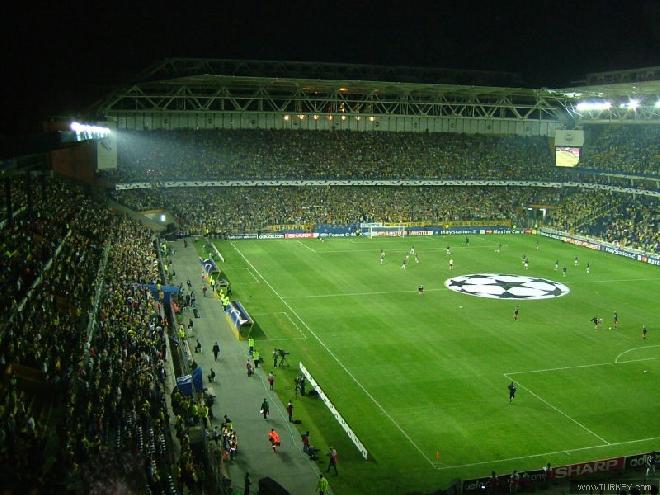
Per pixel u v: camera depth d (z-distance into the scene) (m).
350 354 56.34
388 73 133.88
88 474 9.98
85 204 76.88
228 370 51.88
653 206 112.38
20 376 30.03
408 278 85.62
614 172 122.88
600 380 50.72
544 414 44.53
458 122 142.75
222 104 123.88
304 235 117.81
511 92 123.06
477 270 91.25
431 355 56.16
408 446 40.06
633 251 100.56
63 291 42.62
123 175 116.00
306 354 56.25
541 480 35.06
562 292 78.88
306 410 44.88
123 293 52.88
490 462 38.16
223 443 37.97
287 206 122.88
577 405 46.03
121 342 41.75
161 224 111.31
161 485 26.69
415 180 131.50
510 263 96.50
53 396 30.64
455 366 53.53
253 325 63.75
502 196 133.50
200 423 37.91
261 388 48.38
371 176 129.88
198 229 113.69
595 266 94.69
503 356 56.00
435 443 40.47
